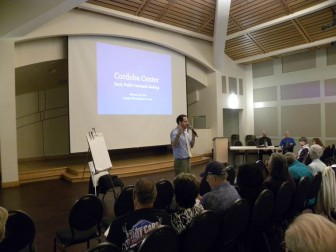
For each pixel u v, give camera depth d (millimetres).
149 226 1552
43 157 8289
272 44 8578
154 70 7621
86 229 2275
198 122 10023
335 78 8477
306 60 9078
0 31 5305
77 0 4230
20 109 8016
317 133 8891
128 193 2504
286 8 6711
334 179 3137
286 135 7938
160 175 6590
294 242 632
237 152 7652
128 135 7051
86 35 6434
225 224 1957
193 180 1834
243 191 2391
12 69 5527
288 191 2535
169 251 1475
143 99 7367
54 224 3406
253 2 6613
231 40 8609
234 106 10109
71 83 6242
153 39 7379
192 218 1745
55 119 8539
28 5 4730
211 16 7281
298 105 9297
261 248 2416
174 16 6945
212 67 9172
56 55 6309
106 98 6703
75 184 5699
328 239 608
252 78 10508
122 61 6988
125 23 6816
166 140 7832
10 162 5508
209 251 2047
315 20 7148
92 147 4309
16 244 1805
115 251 1257
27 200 4535
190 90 10188
